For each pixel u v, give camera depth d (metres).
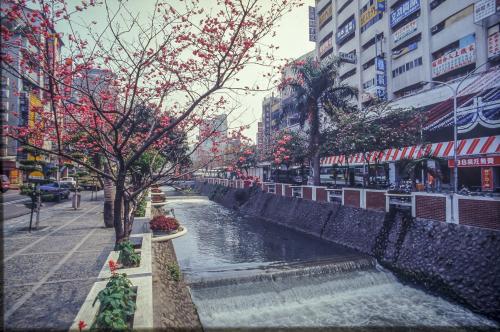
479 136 17.20
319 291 11.00
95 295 5.41
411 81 27.55
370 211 15.48
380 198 15.02
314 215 19.84
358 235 15.51
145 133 8.75
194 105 6.02
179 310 7.53
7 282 6.95
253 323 8.93
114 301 4.42
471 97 17.72
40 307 5.70
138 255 7.35
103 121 7.85
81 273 7.60
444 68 23.95
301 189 22.12
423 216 12.56
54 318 5.27
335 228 17.33
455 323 8.93
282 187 25.39
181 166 8.57
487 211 10.08
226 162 7.95
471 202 10.59
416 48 27.02
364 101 31.34
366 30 33.53
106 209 13.59
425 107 21.27
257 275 11.00
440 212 11.84
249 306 9.87
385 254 13.40
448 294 10.34
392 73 30.03
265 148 13.20
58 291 6.47
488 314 9.06
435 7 25.19
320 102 21.03
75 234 12.12
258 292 10.47
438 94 20.31
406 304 10.16
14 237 11.54
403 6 28.08
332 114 20.78
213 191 47.12
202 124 8.07
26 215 16.94
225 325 8.76
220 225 23.98
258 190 30.97
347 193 17.28
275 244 17.48
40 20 5.21
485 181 18.09
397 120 18.70
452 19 23.66
